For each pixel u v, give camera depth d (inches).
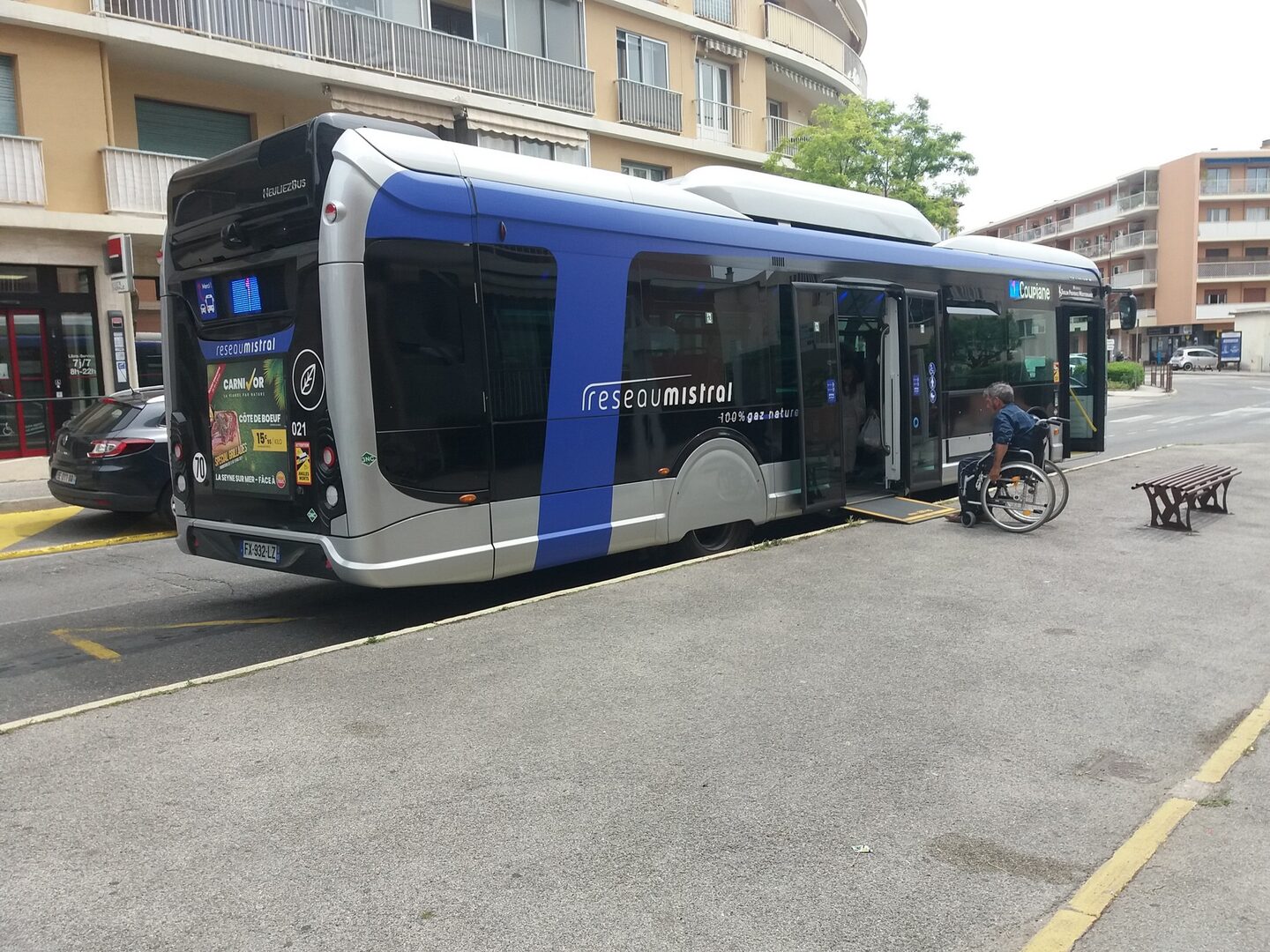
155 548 393.1
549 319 259.3
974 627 231.9
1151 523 355.6
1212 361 2496.3
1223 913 114.3
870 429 412.5
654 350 289.9
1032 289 483.5
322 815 136.9
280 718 174.4
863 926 111.7
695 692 188.1
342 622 267.6
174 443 272.4
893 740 165.3
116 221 624.4
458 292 238.1
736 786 147.3
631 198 287.6
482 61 807.7
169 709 179.0
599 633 226.7
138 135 670.5
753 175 350.3
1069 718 175.6
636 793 144.6
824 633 226.7
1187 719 175.6
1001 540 331.3
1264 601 255.0
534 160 266.1
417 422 230.2
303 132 223.0
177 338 266.1
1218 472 385.7
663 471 294.0
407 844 129.0
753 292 325.1
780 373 337.1
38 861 124.3
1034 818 138.0
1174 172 2652.6
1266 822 137.1
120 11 622.8
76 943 106.8
